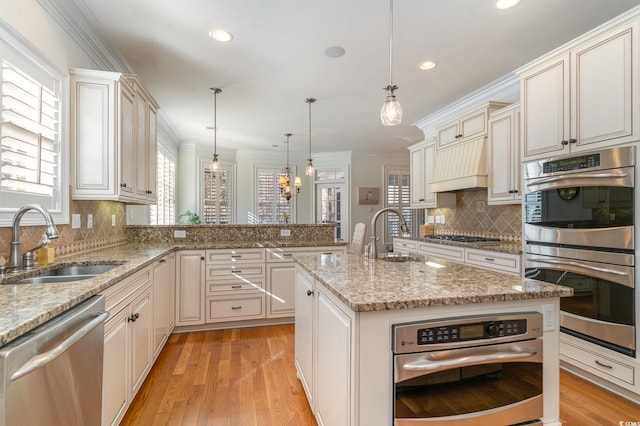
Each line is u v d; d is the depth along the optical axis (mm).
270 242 3691
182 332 3266
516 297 1229
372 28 2500
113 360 1616
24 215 1818
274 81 3518
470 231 4086
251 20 2385
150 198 3137
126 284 1809
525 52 2889
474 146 3539
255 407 1968
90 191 2293
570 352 2281
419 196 4695
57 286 1399
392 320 1150
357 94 3910
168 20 2381
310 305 1850
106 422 1531
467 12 2297
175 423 1815
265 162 7746
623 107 1936
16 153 1723
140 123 2824
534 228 2502
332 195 7965
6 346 890
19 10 1733
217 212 6984
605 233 2027
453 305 1202
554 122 2359
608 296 2031
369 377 1134
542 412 1268
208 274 3281
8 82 1651
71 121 2248
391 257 2186
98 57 2748
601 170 2037
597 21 2410
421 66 3154
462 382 1180
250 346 2904
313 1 2170
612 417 1832
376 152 7742
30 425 946
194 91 3816
